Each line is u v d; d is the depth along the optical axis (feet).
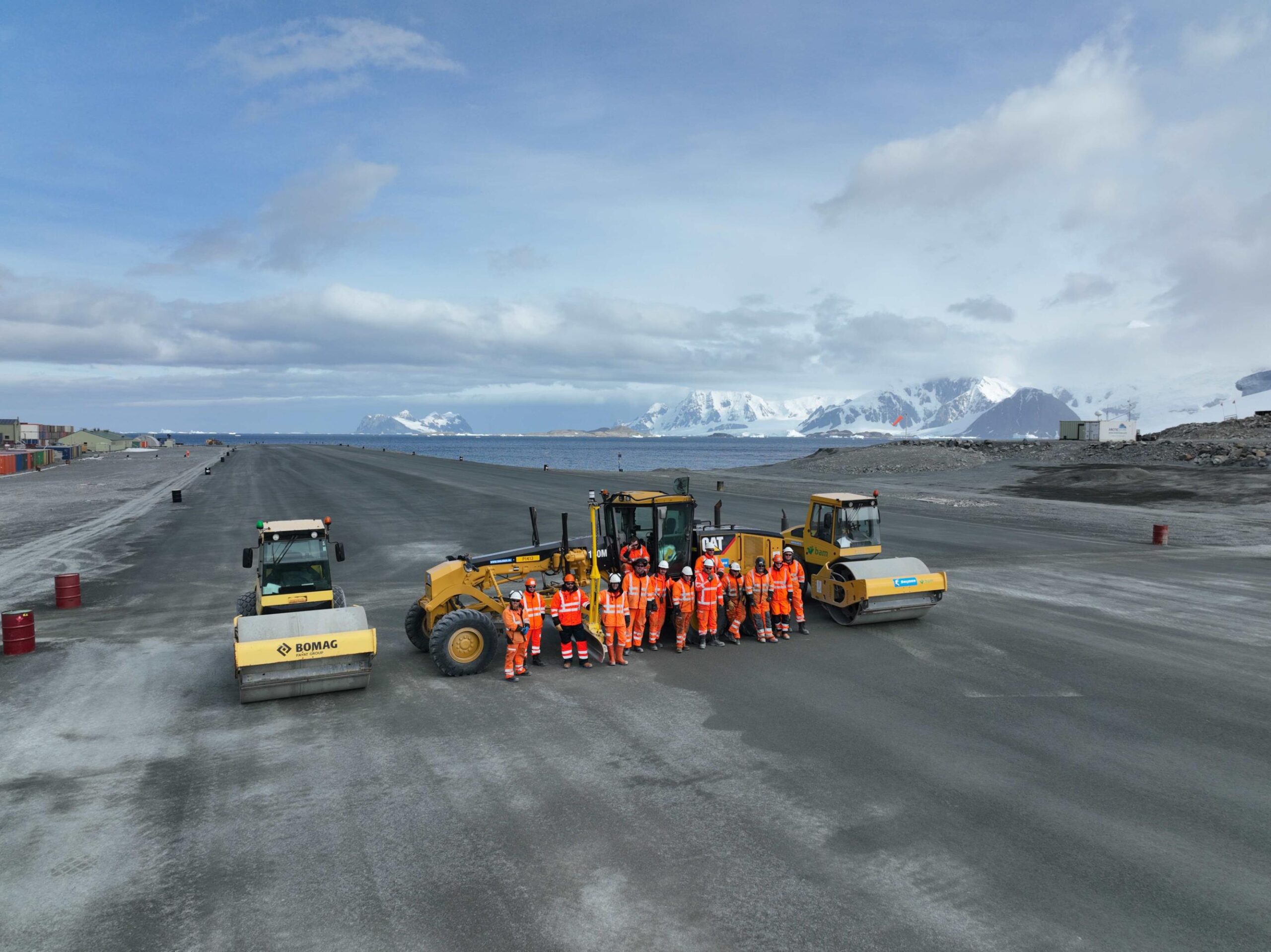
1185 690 37.63
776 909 19.99
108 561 79.46
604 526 47.55
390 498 144.25
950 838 23.57
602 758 29.94
